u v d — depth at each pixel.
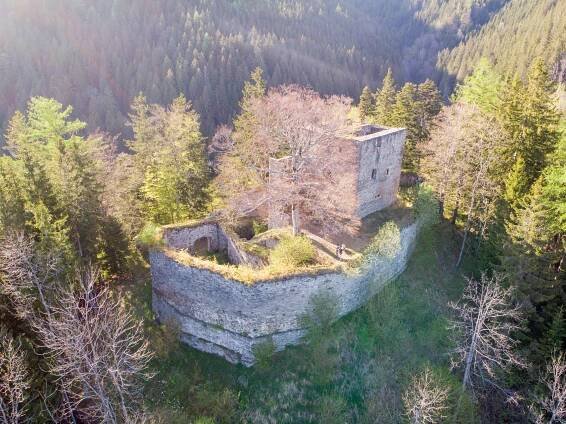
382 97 53.22
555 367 21.28
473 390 25.00
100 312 20.70
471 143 35.22
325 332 26.25
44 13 87.62
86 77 83.44
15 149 43.94
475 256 35.50
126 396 22.31
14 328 21.73
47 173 31.75
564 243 28.38
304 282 25.78
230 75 82.19
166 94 77.94
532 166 33.88
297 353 26.05
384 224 32.88
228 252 34.38
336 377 25.12
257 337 25.72
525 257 25.69
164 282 28.47
